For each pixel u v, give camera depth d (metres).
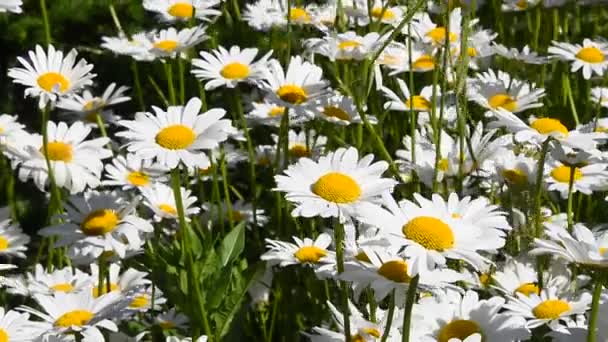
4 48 8.42
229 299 4.35
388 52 6.37
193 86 7.95
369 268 3.59
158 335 4.98
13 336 3.93
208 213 6.25
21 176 5.23
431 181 5.21
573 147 4.58
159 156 3.96
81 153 5.35
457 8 6.16
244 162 7.29
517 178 5.15
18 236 5.36
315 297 5.25
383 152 5.09
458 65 4.77
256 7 7.77
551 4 7.79
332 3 7.41
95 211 4.56
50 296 4.31
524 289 4.53
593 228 5.35
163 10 7.06
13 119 5.52
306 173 3.88
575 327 3.89
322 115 5.62
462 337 3.81
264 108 6.68
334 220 3.76
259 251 5.79
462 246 3.35
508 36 8.65
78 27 8.48
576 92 7.43
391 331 3.86
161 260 4.46
